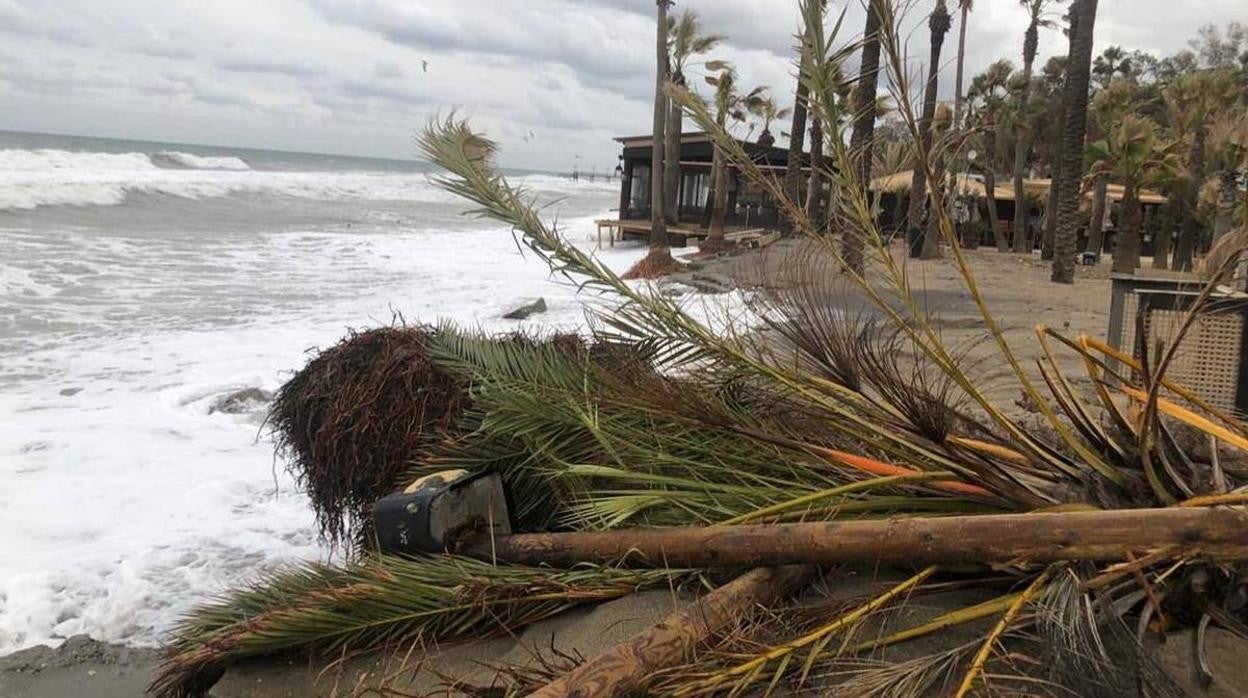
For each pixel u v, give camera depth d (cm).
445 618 301
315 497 417
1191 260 2667
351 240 2725
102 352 1019
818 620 261
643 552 296
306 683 294
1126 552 226
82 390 860
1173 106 2972
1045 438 334
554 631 294
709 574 295
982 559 242
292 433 421
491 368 373
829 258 346
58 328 1141
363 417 389
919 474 292
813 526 265
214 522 548
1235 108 2612
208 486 604
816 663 247
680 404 336
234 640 298
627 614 285
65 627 423
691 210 3359
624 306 380
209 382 886
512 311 1290
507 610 303
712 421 333
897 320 326
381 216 4028
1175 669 230
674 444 337
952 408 321
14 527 539
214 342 1091
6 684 373
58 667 388
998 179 4912
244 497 591
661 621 256
